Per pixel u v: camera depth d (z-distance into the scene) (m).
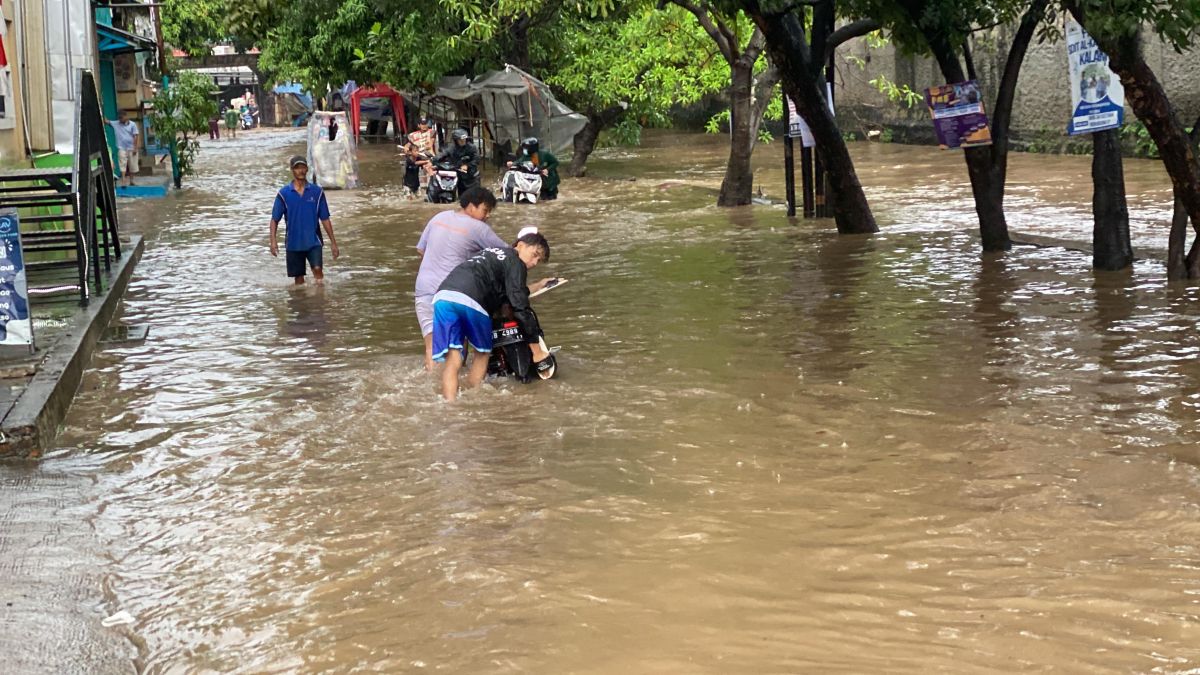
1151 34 24.33
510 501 5.97
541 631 4.49
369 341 10.20
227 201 24.67
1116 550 5.11
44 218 11.93
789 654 4.26
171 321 11.45
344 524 5.76
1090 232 15.29
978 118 13.12
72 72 16.67
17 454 7.01
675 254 14.88
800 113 15.56
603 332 10.15
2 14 13.99
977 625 4.46
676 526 5.56
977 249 14.05
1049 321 9.83
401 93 41.66
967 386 7.92
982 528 5.42
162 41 28.50
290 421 7.69
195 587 5.07
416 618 4.65
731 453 6.68
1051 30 12.35
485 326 8.19
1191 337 9.02
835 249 14.62
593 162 33.38
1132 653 4.20
